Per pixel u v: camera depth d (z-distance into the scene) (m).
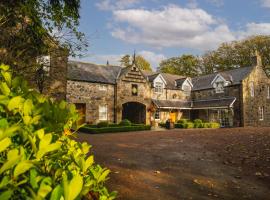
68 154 1.45
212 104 32.09
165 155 10.12
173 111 34.19
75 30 8.08
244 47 49.44
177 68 57.69
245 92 30.16
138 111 31.64
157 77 32.72
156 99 32.31
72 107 1.75
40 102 1.52
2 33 7.40
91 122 25.72
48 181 0.97
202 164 8.64
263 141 12.93
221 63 52.34
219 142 13.36
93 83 26.52
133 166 8.23
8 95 1.42
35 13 7.91
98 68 28.97
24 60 7.90
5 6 7.00
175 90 34.59
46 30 8.27
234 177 7.20
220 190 6.16
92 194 1.38
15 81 1.60
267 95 33.19
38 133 1.09
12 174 0.90
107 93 27.48
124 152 10.69
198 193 5.94
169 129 26.11
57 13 8.39
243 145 12.02
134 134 19.25
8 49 7.01
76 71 26.19
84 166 1.35
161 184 6.52
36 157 1.00
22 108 1.29
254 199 5.63
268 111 33.16
